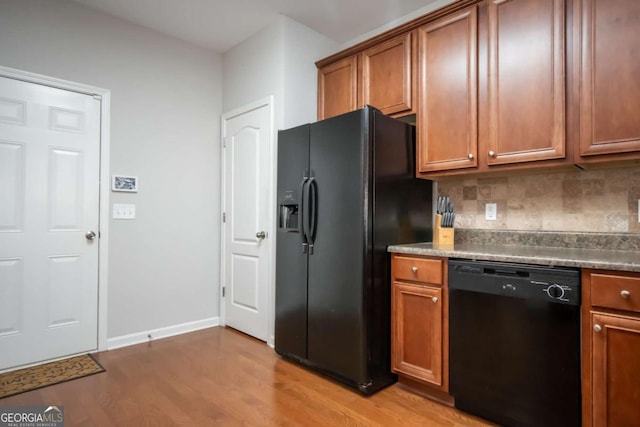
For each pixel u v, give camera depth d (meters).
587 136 1.69
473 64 2.06
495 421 1.74
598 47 1.67
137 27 2.90
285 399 1.98
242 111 3.16
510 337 1.67
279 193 2.64
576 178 2.03
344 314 2.14
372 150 2.11
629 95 1.59
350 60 2.74
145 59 2.94
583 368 1.48
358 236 2.08
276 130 2.82
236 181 3.23
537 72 1.84
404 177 2.34
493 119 1.98
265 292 2.90
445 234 2.28
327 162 2.29
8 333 2.31
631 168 1.86
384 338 2.16
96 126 2.68
